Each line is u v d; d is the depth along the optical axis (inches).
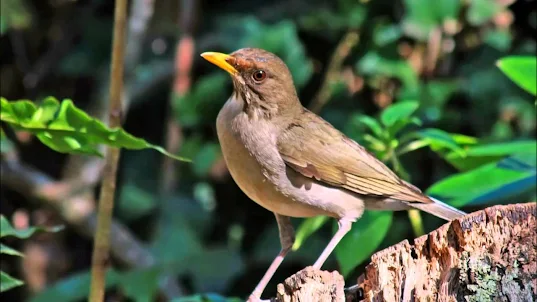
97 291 324.8
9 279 290.0
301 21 525.3
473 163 356.5
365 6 510.3
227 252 499.2
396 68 497.0
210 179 535.2
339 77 510.0
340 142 337.7
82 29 575.5
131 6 570.3
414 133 340.8
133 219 547.8
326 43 526.0
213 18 550.9
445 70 504.1
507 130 492.7
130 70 531.2
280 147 331.0
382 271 240.5
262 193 336.2
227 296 504.1
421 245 240.5
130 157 550.9
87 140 275.6
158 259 507.5
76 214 532.7
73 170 542.6
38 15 570.3
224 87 512.7
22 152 577.0
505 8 501.7
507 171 319.0
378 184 335.6
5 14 498.3
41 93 576.7
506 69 333.1
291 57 503.5
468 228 235.6
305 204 334.0
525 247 233.1
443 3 488.7
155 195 542.6
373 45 502.0
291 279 247.8
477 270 233.3
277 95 336.8
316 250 484.7
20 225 557.6
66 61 572.1
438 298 235.1
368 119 352.5
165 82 568.7
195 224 528.7
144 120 575.5
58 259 561.0
